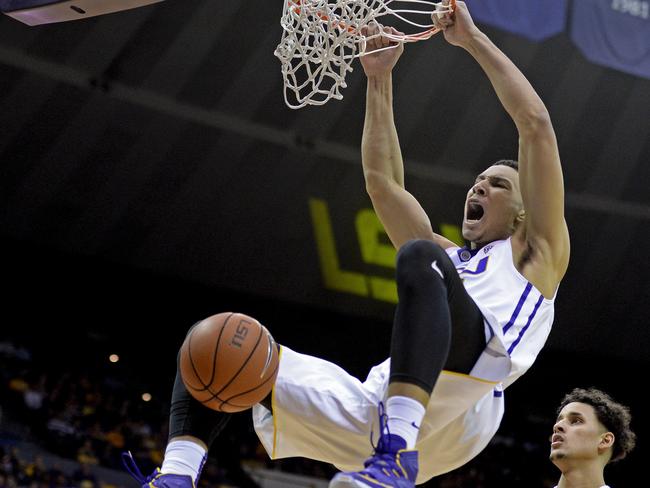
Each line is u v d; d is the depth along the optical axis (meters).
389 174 2.91
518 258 2.53
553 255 2.51
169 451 2.34
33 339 15.18
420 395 1.98
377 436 2.38
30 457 12.98
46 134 12.62
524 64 13.41
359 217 14.23
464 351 2.23
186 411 2.38
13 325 14.98
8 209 12.88
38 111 12.48
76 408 14.55
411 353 2.01
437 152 14.02
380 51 3.01
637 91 13.65
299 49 2.92
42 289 14.16
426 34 2.91
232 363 2.15
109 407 15.06
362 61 3.06
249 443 15.48
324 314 14.77
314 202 14.02
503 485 15.85
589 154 14.10
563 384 16.20
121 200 13.30
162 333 15.30
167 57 12.66
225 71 12.92
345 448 2.46
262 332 2.24
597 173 14.22
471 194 2.80
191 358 2.16
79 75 12.45
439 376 2.25
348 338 15.13
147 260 13.79
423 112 13.75
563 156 14.10
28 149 12.63
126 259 13.72
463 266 2.62
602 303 14.92
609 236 14.52
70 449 13.52
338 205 14.12
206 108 13.10
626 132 13.96
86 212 13.23
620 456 3.84
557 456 3.77
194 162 13.35
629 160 14.12
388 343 15.14
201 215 13.69
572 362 15.64
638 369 15.51
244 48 12.83
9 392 14.11
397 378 2.00
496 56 2.64
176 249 13.81
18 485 11.89
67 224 13.25
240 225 13.89
